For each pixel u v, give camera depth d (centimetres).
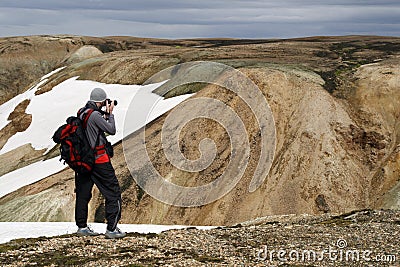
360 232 1039
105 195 986
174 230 1116
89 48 7606
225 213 2938
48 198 3241
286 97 3472
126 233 1063
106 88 5206
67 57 7525
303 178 2978
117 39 8525
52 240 1010
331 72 3800
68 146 951
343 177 2989
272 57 4675
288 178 2995
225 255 909
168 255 909
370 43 5466
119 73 5384
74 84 5600
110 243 980
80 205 1018
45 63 7850
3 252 954
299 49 5153
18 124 5194
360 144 3222
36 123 5109
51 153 4359
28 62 7800
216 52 5325
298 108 3378
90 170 965
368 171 3094
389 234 1015
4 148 4950
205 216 2952
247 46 5675
